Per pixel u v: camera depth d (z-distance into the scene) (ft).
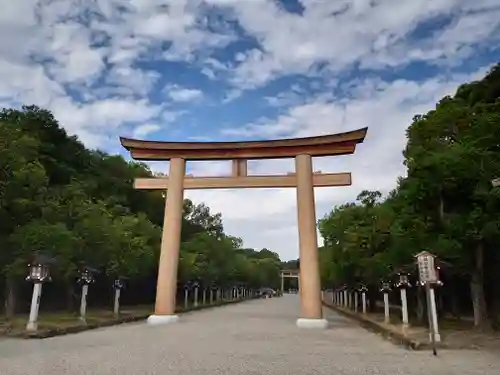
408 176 63.21
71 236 72.38
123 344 51.21
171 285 86.43
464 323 78.23
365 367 36.70
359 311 124.06
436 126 65.00
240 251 297.12
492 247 65.62
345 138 84.74
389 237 87.10
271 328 75.31
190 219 194.49
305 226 83.10
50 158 101.76
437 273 51.31
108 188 126.52
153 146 92.02
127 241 91.81
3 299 84.17
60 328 62.64
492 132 56.65
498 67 83.20
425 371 34.96
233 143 90.22
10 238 68.95
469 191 56.80
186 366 35.99
